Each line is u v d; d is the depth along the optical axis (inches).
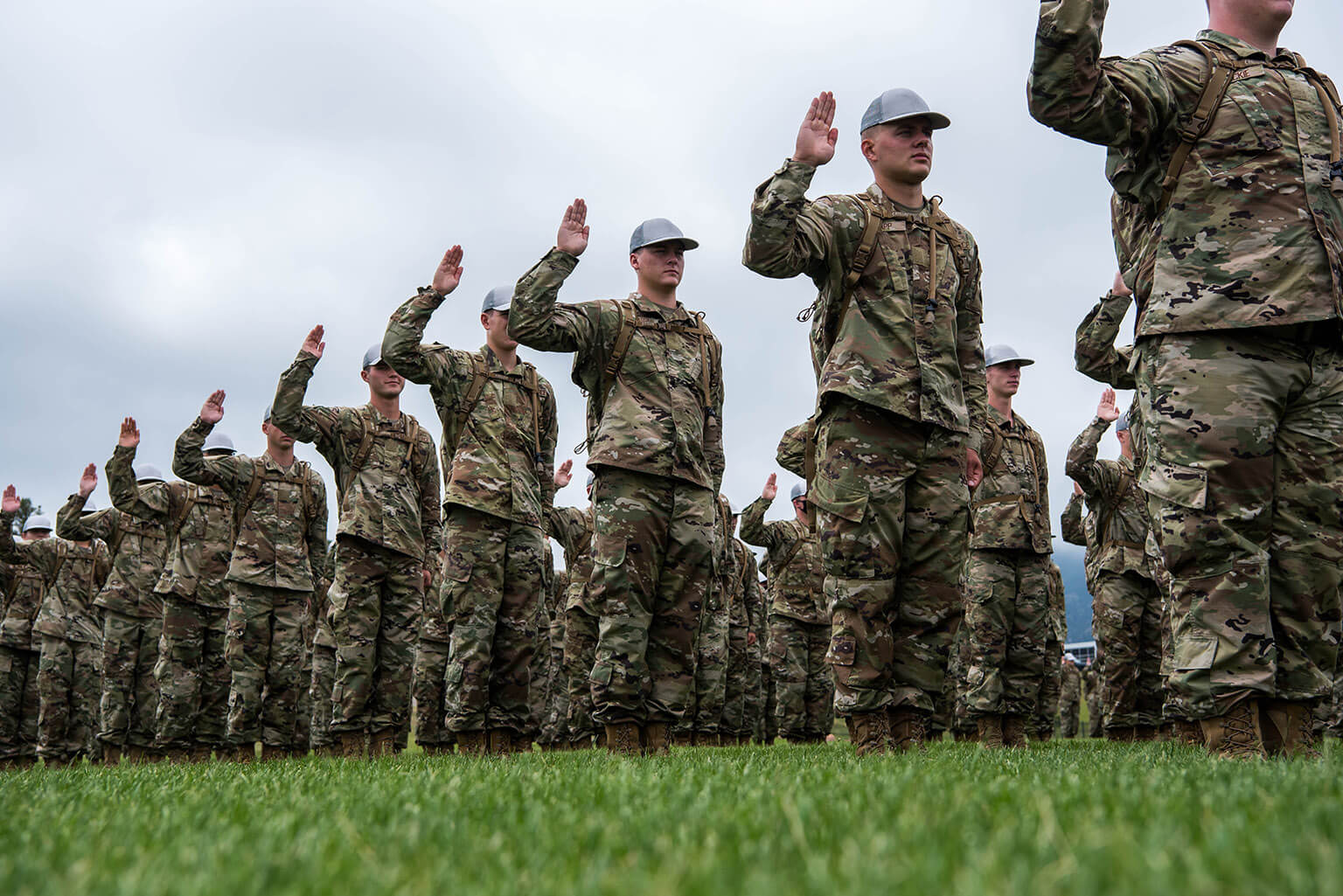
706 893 50.4
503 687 311.7
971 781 108.8
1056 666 442.0
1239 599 152.4
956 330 232.5
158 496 429.1
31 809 104.9
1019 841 61.9
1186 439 157.2
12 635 554.6
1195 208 163.0
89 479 491.2
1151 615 400.5
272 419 327.3
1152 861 53.2
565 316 251.3
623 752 239.3
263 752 396.8
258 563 393.1
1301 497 157.2
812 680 558.9
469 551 305.1
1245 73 165.0
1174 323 160.1
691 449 255.3
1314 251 155.7
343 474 343.9
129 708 489.4
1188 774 108.9
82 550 558.6
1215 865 54.1
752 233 202.8
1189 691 156.3
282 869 61.7
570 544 498.3
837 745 290.2
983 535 362.3
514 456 317.1
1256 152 160.7
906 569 217.6
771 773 133.0
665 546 250.4
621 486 247.4
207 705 433.1
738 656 545.6
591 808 92.9
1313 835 63.9
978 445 231.0
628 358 256.8
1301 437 157.8
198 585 426.0
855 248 217.8
